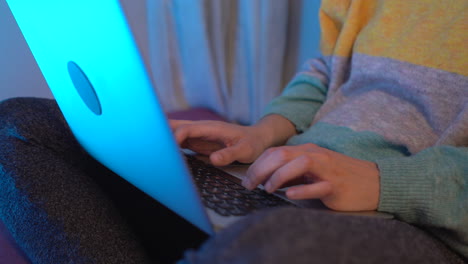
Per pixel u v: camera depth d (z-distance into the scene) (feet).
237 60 5.34
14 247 2.00
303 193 1.46
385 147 2.25
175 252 1.80
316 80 3.06
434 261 1.20
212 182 1.74
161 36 5.45
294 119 2.78
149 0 5.36
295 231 0.85
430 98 2.20
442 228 1.68
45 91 4.78
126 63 1.18
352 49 2.80
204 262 0.81
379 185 1.64
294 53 4.97
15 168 1.78
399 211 1.63
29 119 2.07
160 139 1.20
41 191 1.72
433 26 2.29
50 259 1.69
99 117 1.58
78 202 1.74
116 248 1.65
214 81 5.41
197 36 5.31
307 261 0.79
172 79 5.65
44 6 1.53
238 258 0.79
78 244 1.61
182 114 5.15
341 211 1.58
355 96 2.62
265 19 4.70
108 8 1.14
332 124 2.49
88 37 1.32
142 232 1.87
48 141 2.07
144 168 1.45
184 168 1.14
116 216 1.83
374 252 0.97
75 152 2.19
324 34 3.01
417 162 1.69
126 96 1.27
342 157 1.70
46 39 1.68
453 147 1.77
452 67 2.16
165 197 1.44
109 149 1.72
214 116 5.19
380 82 2.50
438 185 1.62
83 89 1.55
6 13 4.38
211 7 5.20
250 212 1.43
